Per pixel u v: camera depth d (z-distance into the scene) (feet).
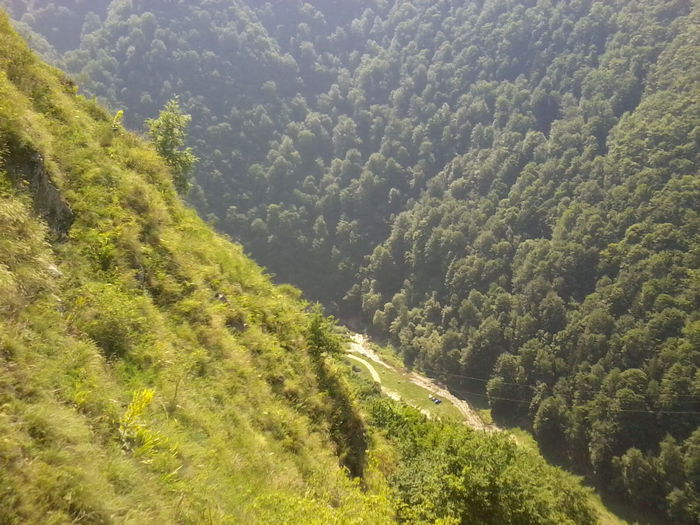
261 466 26.50
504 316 229.25
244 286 46.75
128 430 19.47
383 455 46.37
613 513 158.92
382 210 351.25
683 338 166.81
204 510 19.02
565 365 196.54
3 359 17.22
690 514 144.56
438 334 245.86
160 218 39.19
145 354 25.32
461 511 37.35
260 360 37.91
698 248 183.21
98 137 41.32
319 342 48.11
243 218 330.54
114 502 15.66
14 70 36.06
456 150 371.97
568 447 183.11
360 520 25.27
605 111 290.35
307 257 329.72
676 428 158.81
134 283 29.86
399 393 211.00
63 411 17.22
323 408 41.32
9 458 13.94
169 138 68.54
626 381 169.99
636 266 197.36
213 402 28.02
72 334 21.95
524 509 39.22
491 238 267.59
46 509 13.66
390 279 306.96
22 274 21.53
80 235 28.66
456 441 45.78
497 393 206.28
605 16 361.71
